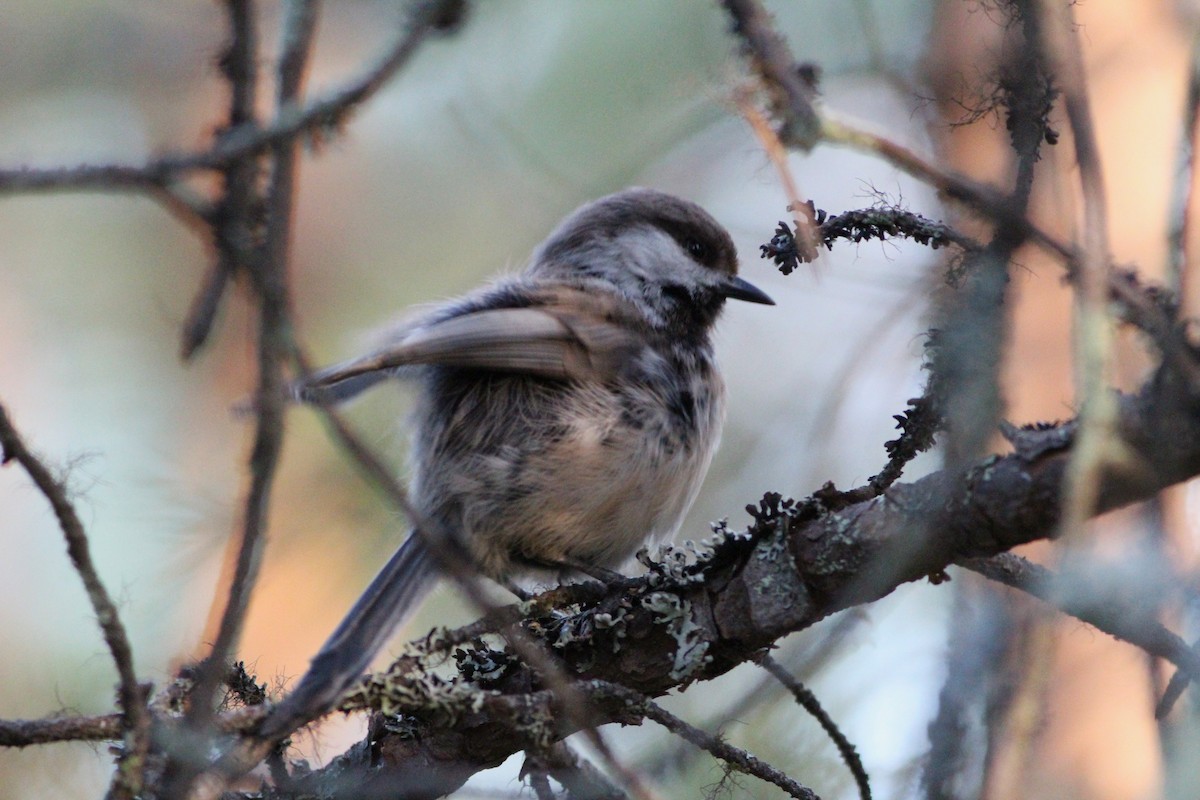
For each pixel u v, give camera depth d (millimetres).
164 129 11352
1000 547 4723
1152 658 5570
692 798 6344
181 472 8609
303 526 8500
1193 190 4688
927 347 4832
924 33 7941
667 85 9227
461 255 10812
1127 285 4355
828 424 8141
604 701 5207
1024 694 4449
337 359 10594
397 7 6551
